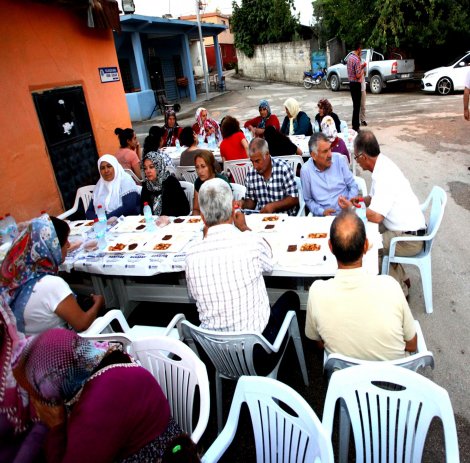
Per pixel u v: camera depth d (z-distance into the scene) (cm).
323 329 196
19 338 164
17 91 474
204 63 1953
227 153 564
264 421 165
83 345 131
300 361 272
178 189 421
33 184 500
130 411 129
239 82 2708
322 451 140
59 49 542
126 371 133
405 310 190
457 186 588
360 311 187
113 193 441
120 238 341
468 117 654
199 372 176
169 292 343
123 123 696
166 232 342
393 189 312
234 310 225
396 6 1430
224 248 219
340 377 164
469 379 268
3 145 456
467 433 231
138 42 1542
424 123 982
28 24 488
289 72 2411
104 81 641
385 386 194
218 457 165
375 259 260
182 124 1424
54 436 125
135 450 133
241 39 2734
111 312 257
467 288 362
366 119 1114
